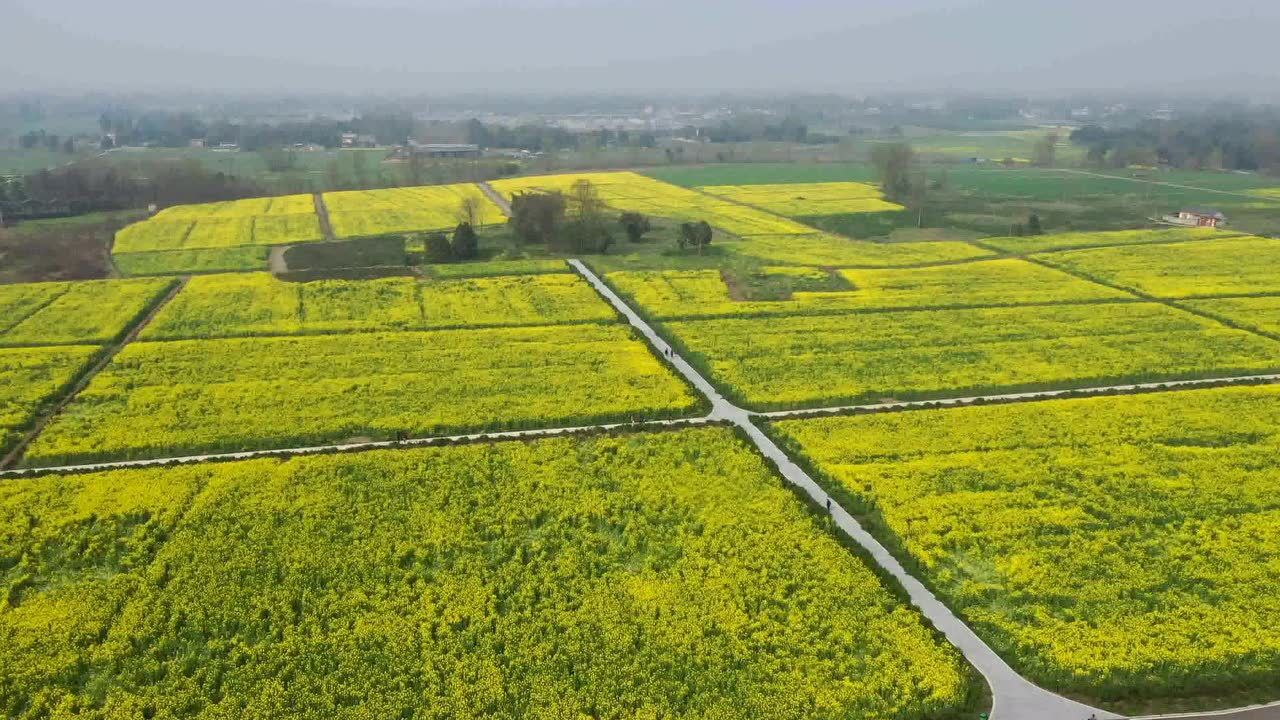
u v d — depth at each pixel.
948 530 48.03
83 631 39.94
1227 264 107.75
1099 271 105.00
